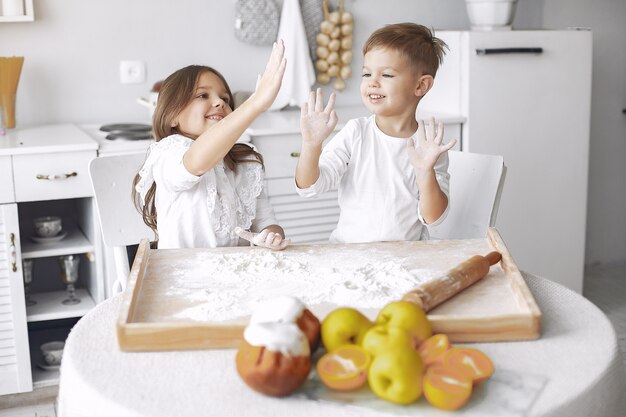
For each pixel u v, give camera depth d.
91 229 2.80
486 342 1.26
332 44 3.38
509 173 3.28
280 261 1.58
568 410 1.09
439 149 1.69
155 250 1.66
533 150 3.30
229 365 1.20
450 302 1.36
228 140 1.62
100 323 1.37
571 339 1.28
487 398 1.10
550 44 3.24
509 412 1.07
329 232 3.10
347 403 1.09
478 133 3.19
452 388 1.06
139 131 2.89
